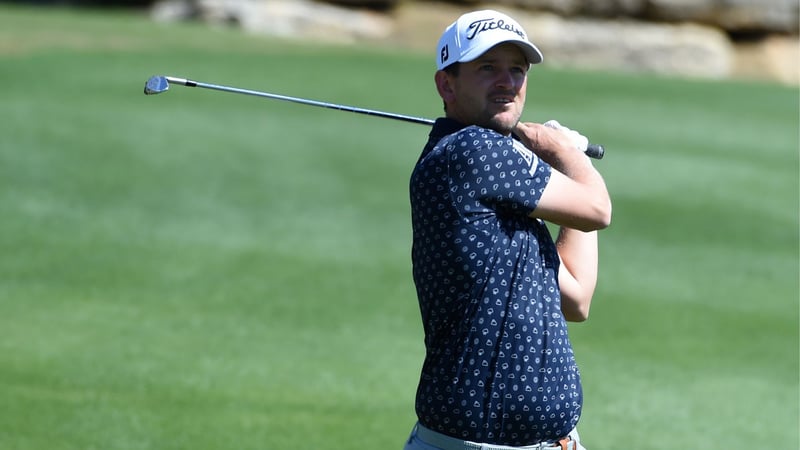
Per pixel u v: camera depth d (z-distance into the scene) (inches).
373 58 3193.9
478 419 484.4
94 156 1966.0
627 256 1642.5
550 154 511.5
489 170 481.7
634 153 2278.5
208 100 2458.2
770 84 3398.1
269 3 4037.9
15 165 1872.5
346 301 1368.1
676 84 3208.7
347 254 1578.5
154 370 1076.5
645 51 4119.1
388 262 1552.7
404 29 4183.1
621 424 990.4
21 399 966.4
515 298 484.1
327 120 2368.4
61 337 1170.6
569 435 513.7
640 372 1154.7
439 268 489.7
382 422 964.0
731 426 997.8
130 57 2851.9
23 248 1504.7
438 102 2645.2
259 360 1129.4
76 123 2158.0
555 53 4124.0
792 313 1408.7
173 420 937.5
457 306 487.5
